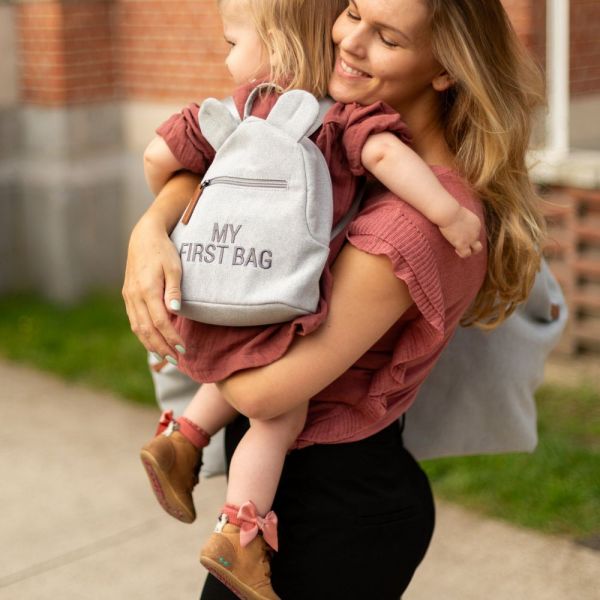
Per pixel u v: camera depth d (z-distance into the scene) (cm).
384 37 199
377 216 199
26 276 796
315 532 216
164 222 212
